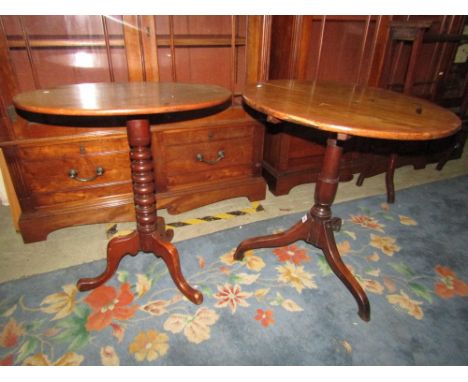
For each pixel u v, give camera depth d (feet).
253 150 5.85
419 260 4.91
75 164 4.66
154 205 4.02
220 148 5.54
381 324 3.83
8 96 4.01
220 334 3.63
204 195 5.75
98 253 4.82
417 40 5.70
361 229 5.64
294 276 4.52
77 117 4.39
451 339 3.67
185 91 3.63
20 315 3.75
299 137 6.26
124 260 4.67
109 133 4.61
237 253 4.72
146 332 3.61
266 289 4.27
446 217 6.09
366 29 5.79
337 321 3.85
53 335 3.53
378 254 5.02
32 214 4.74
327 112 3.15
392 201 6.53
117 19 4.20
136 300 4.02
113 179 4.99
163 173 5.32
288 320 3.83
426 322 3.87
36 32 4.21
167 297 4.09
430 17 6.45
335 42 5.96
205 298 4.09
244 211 6.05
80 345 3.44
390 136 2.65
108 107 2.76
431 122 2.97
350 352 3.49
